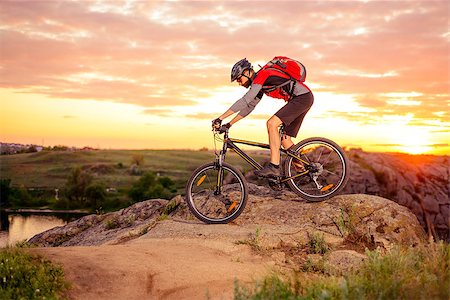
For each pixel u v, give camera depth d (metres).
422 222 12.83
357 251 6.76
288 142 7.68
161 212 9.00
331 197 7.54
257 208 7.79
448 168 14.90
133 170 141.62
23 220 78.62
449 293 4.16
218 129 7.25
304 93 7.17
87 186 106.75
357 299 4.18
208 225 7.40
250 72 7.34
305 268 6.09
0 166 141.00
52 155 158.50
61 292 4.55
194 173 7.63
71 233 9.37
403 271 5.01
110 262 5.31
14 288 4.49
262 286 4.51
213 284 5.11
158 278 5.09
